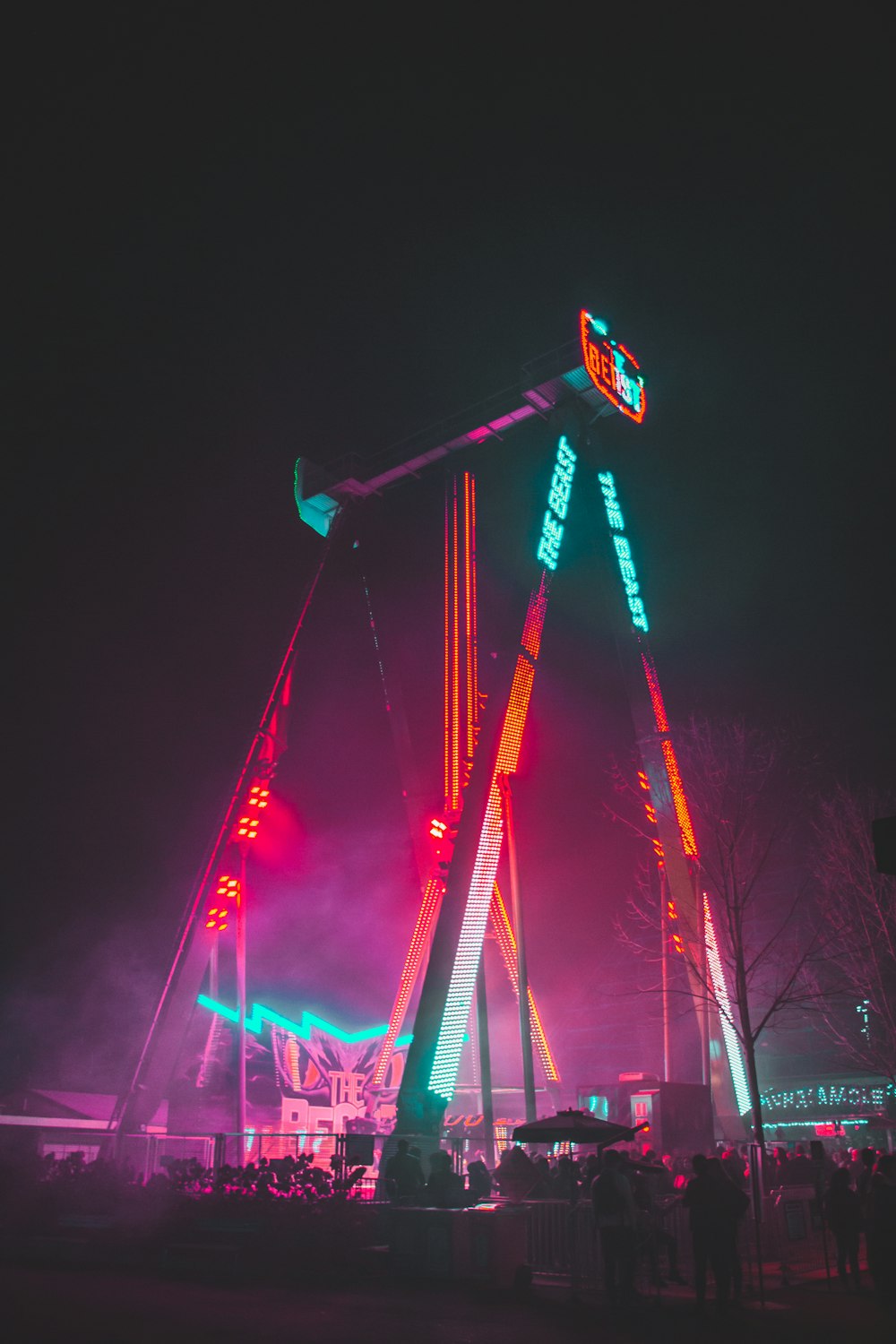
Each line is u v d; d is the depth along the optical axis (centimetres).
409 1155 2206
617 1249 1446
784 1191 2050
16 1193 2219
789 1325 1306
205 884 3519
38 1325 1262
